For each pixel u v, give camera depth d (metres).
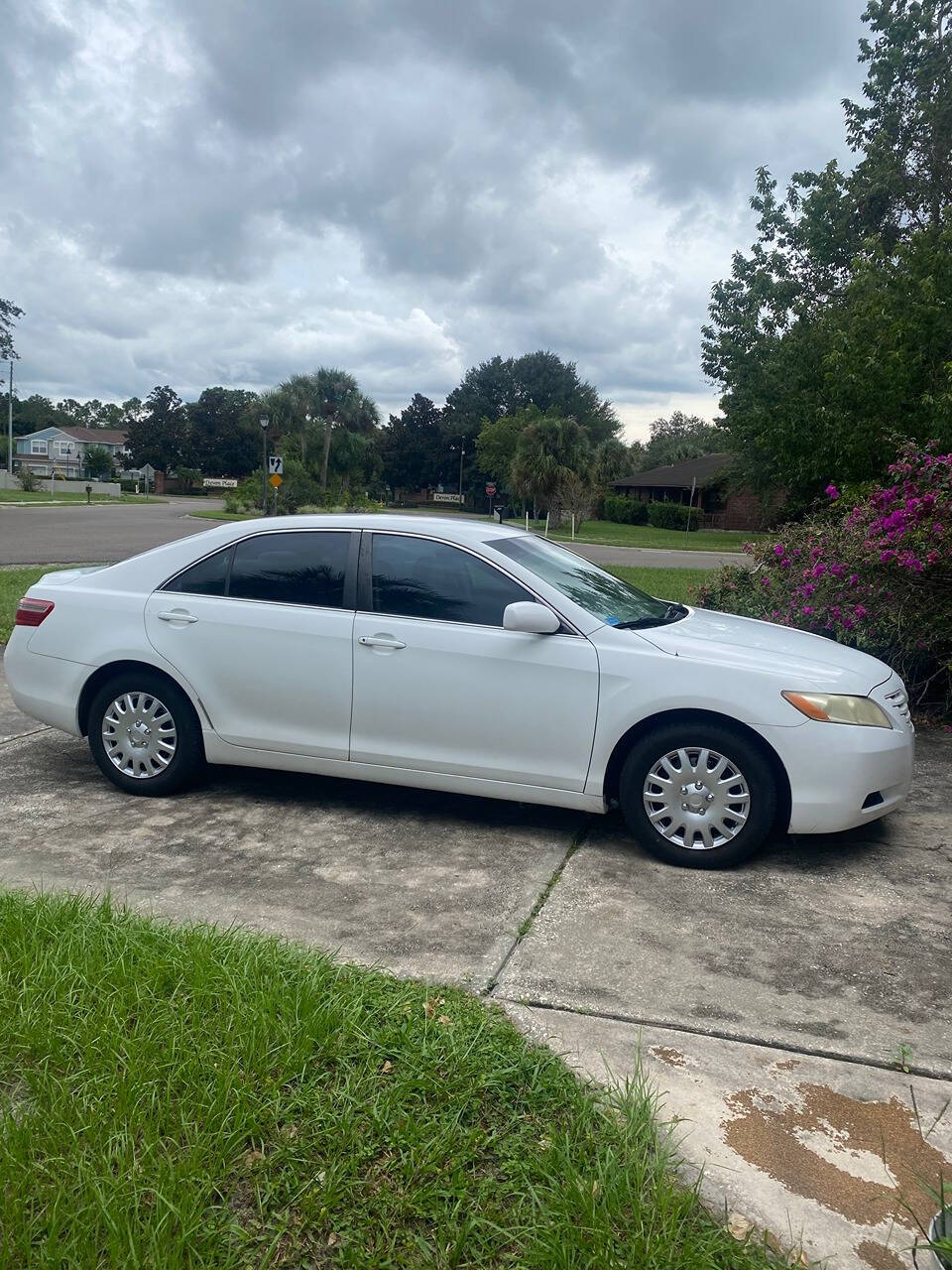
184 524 38.25
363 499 61.81
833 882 4.32
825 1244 2.17
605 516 67.06
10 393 81.62
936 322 16.44
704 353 26.17
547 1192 2.21
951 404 15.02
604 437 94.00
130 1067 2.56
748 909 4.01
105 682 5.38
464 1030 2.90
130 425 113.75
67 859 4.37
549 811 5.25
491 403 98.81
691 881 4.30
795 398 18.55
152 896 3.97
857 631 7.72
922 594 7.43
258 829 4.84
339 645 4.88
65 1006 2.85
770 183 25.70
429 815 5.14
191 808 5.14
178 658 5.14
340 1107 2.49
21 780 5.55
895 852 4.70
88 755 6.09
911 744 4.65
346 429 65.25
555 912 3.93
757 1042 3.00
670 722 4.49
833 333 17.47
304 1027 2.74
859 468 17.00
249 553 5.21
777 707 4.32
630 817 4.54
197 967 3.03
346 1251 2.05
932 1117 2.64
